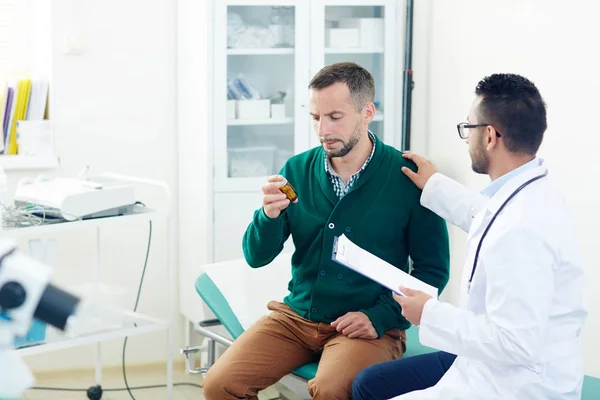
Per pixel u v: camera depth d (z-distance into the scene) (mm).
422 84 3615
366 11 3553
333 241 2242
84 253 3516
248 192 3449
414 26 3582
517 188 1729
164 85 3592
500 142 1806
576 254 1717
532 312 1608
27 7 3600
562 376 1693
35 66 3604
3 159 3299
